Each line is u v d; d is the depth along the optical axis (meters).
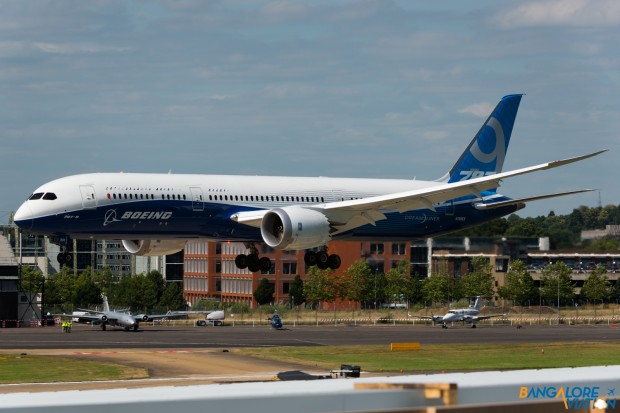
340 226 160.50
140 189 149.12
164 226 151.25
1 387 113.62
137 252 164.88
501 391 47.75
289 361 143.12
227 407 43.12
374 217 159.75
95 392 46.94
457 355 153.38
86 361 139.88
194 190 153.38
